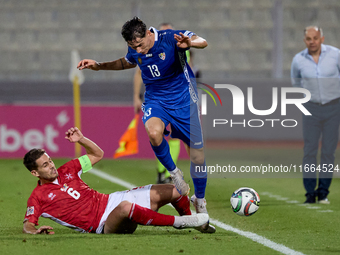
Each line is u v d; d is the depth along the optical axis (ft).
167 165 48.47
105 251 40.52
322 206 68.59
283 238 47.44
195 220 47.03
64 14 176.96
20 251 40.55
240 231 51.06
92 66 55.77
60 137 126.72
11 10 175.73
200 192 51.57
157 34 51.24
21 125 126.31
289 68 176.65
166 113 52.21
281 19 176.04
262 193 81.82
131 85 164.45
